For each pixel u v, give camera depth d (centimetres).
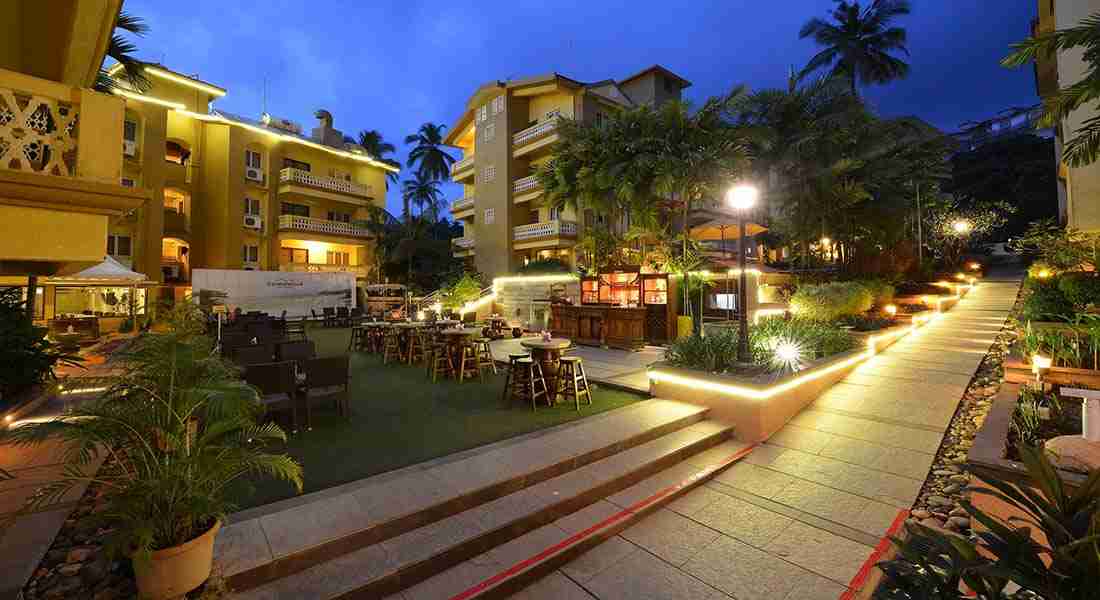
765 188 1716
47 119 373
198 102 2323
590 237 1559
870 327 1068
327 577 289
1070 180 945
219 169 2338
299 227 2595
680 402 658
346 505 354
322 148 2731
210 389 294
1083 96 499
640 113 1409
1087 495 217
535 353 677
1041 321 754
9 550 290
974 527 357
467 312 1991
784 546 362
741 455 532
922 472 470
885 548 352
